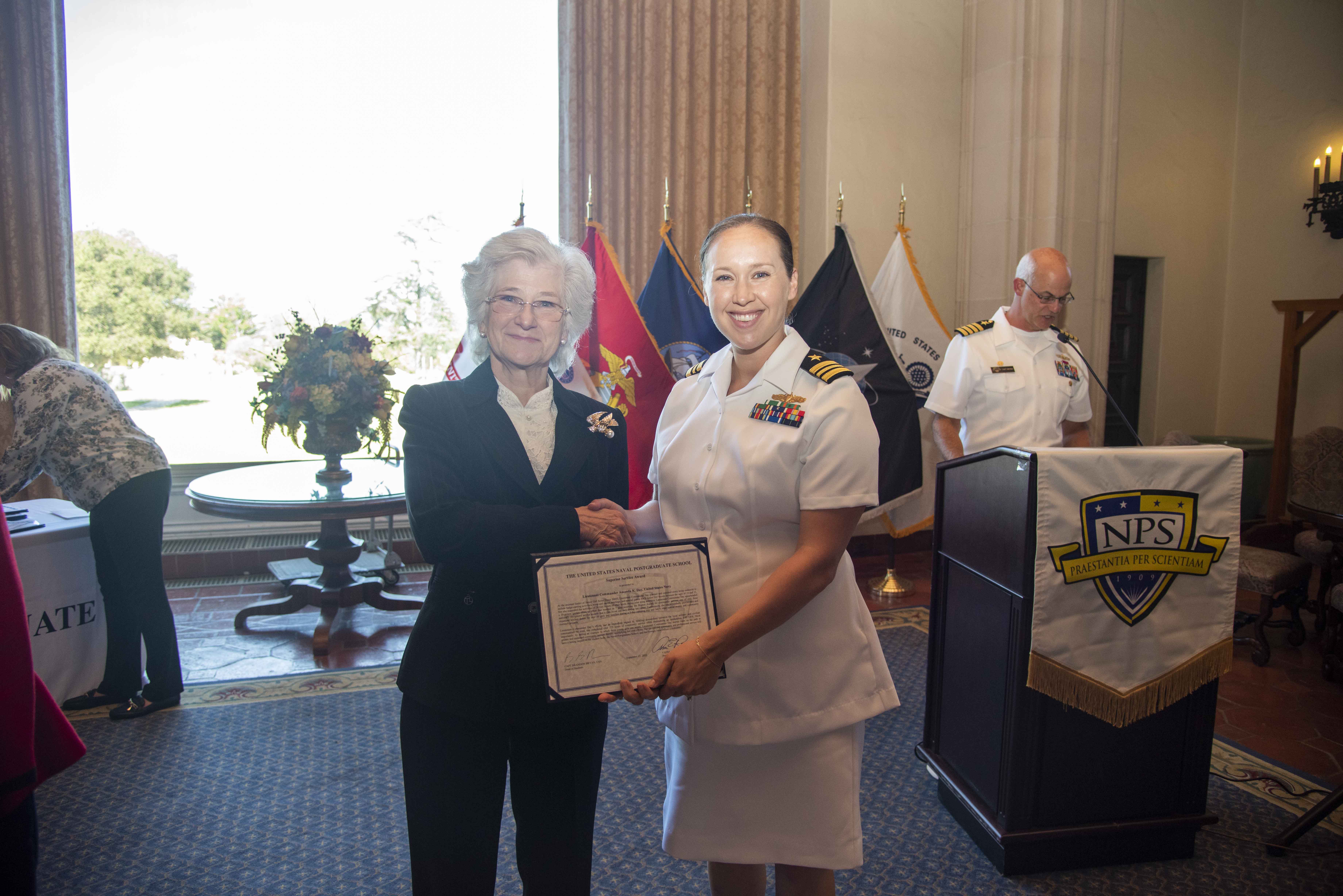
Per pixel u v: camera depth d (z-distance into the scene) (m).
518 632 1.33
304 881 2.14
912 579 5.08
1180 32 6.05
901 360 4.86
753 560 1.42
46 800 2.52
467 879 1.31
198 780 2.66
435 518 1.28
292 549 5.07
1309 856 2.23
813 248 5.43
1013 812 2.11
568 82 4.94
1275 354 6.11
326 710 3.20
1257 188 6.18
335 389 3.72
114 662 3.08
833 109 5.23
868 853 2.25
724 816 1.47
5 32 4.28
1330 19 5.71
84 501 2.97
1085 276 5.12
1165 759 2.18
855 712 1.45
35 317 4.41
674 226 5.14
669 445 1.55
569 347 1.53
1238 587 3.83
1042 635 2.00
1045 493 1.98
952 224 5.54
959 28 5.49
